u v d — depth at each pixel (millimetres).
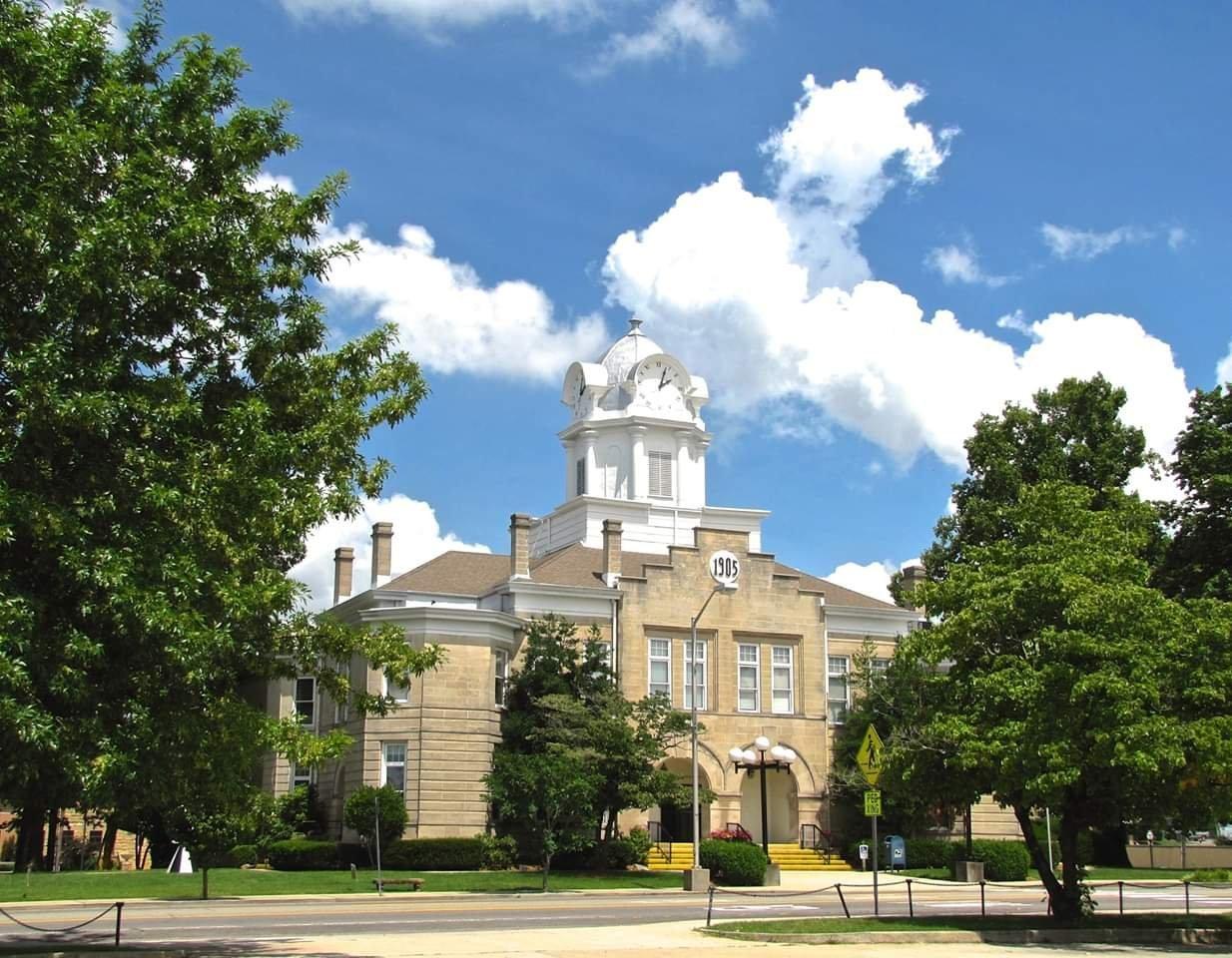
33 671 16844
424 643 55500
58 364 17578
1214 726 28188
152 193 19531
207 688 19781
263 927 30406
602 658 56438
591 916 34094
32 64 19078
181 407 18891
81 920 33125
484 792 54500
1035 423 64438
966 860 54031
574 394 80812
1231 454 43531
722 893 43594
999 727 29109
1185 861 67812
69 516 17188
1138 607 29516
